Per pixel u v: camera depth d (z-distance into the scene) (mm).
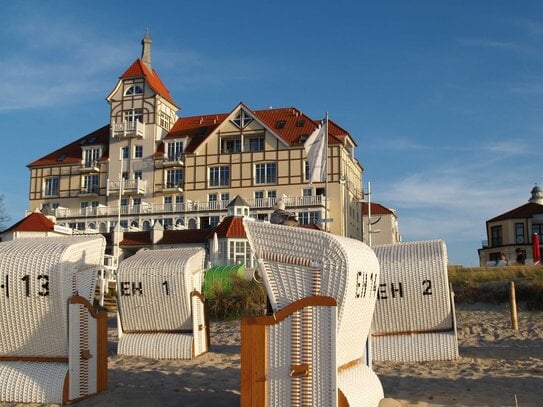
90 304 6848
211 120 64688
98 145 65000
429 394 7242
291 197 55094
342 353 5695
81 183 64938
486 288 18062
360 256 5812
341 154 56562
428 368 9312
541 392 7363
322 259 5434
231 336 14430
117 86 64188
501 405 6723
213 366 9680
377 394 6387
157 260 10992
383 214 69188
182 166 60750
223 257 47031
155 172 61750
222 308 17500
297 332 5418
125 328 11016
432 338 10078
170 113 65625
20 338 6613
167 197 61156
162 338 10719
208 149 59781
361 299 5840
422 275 9938
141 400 6578
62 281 6445
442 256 9961
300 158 56688
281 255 5562
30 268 6496
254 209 55594
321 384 5301
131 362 10180
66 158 66500
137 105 63625
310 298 5406
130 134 62219
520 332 13516
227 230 47594
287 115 60969
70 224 62156
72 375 6484
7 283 6547
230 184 58344
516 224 57438
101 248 7160
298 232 5539
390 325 10219
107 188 62625
